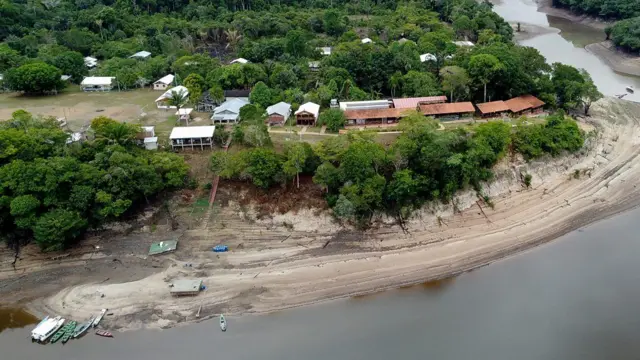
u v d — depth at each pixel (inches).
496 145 4431.6
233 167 4072.3
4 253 3860.7
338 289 3531.0
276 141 4584.2
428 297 3444.9
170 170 4170.8
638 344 2992.1
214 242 3969.0
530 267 3700.8
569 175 4756.4
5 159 3927.2
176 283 3543.3
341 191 4005.9
